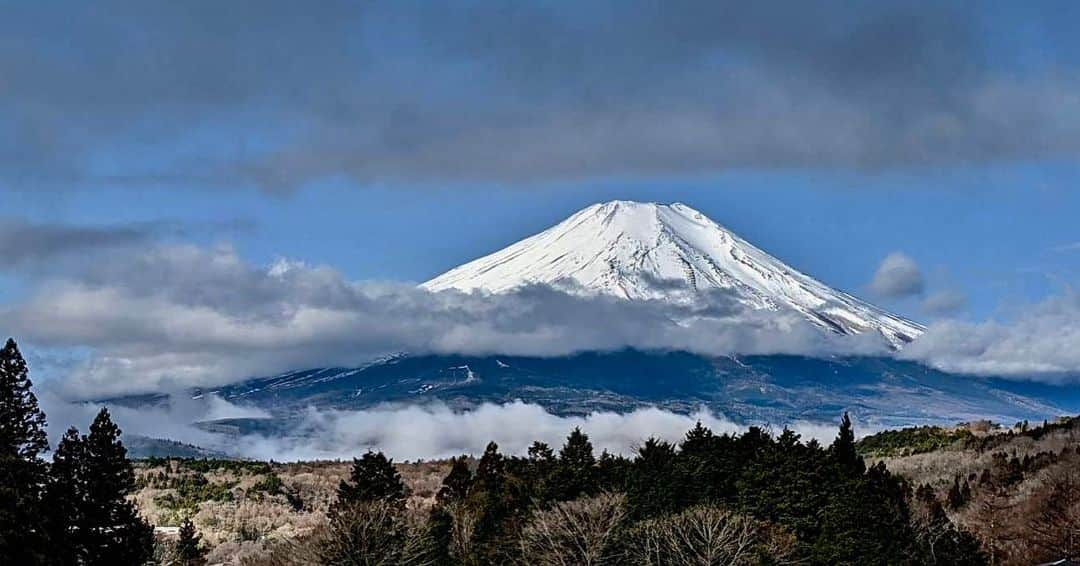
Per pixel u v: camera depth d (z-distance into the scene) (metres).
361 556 83.00
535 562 82.19
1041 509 113.75
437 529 88.94
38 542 65.56
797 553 81.44
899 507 91.31
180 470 188.25
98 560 73.62
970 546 92.44
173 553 123.06
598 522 82.00
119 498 74.75
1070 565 98.31
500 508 93.06
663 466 90.81
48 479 72.25
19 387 69.19
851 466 94.00
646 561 80.50
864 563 80.19
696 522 80.25
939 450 192.25
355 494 97.88
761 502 85.12
